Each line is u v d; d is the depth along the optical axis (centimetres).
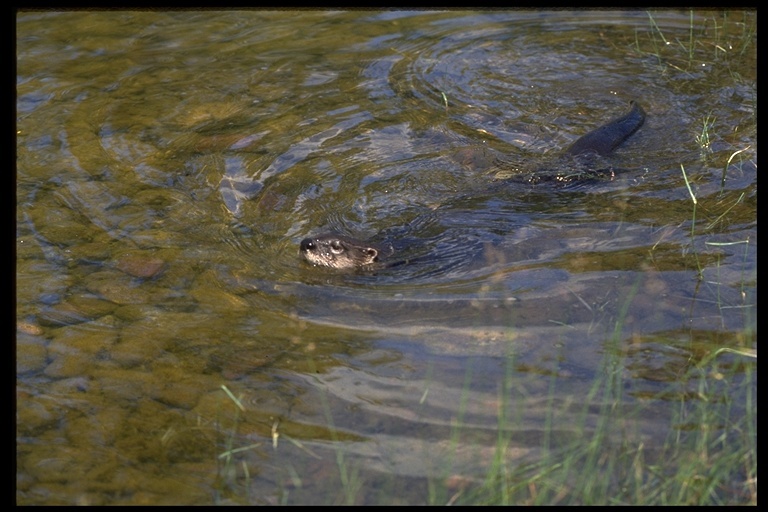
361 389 501
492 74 969
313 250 632
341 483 439
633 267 605
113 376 522
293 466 450
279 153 806
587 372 505
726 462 438
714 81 932
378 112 885
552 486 429
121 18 1104
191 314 579
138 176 766
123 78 953
